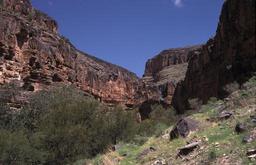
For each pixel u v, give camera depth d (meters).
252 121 13.68
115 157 18.98
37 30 67.44
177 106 60.06
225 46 40.50
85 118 33.81
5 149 27.52
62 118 32.66
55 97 42.81
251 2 34.62
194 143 14.22
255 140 11.98
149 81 132.25
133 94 109.56
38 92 47.56
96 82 91.44
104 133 31.83
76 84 79.12
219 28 43.34
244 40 35.19
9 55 57.50
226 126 15.16
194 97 50.53
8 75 56.06
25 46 61.69
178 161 13.59
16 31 59.88
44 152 28.97
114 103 99.12
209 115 18.36
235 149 11.98
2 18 58.44
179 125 17.27
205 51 49.34
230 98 20.36
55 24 79.31
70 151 29.47
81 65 85.25
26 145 28.62
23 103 47.22
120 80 105.00
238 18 36.38
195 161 12.65
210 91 43.53
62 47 74.00
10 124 37.97
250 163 10.61
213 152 12.31
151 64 152.75
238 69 34.62
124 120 33.56
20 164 27.67
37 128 35.34
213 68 44.75
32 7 72.44
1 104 40.66
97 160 19.89
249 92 19.55
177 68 120.69
